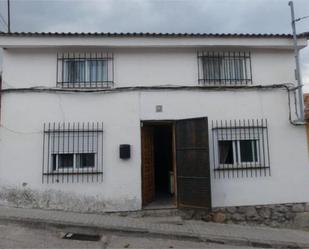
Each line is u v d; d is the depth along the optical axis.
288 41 9.82
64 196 8.93
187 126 9.24
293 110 9.76
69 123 9.13
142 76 9.57
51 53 9.46
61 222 7.68
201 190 8.80
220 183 9.32
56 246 6.61
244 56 9.99
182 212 9.20
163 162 11.80
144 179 9.45
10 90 9.11
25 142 8.98
